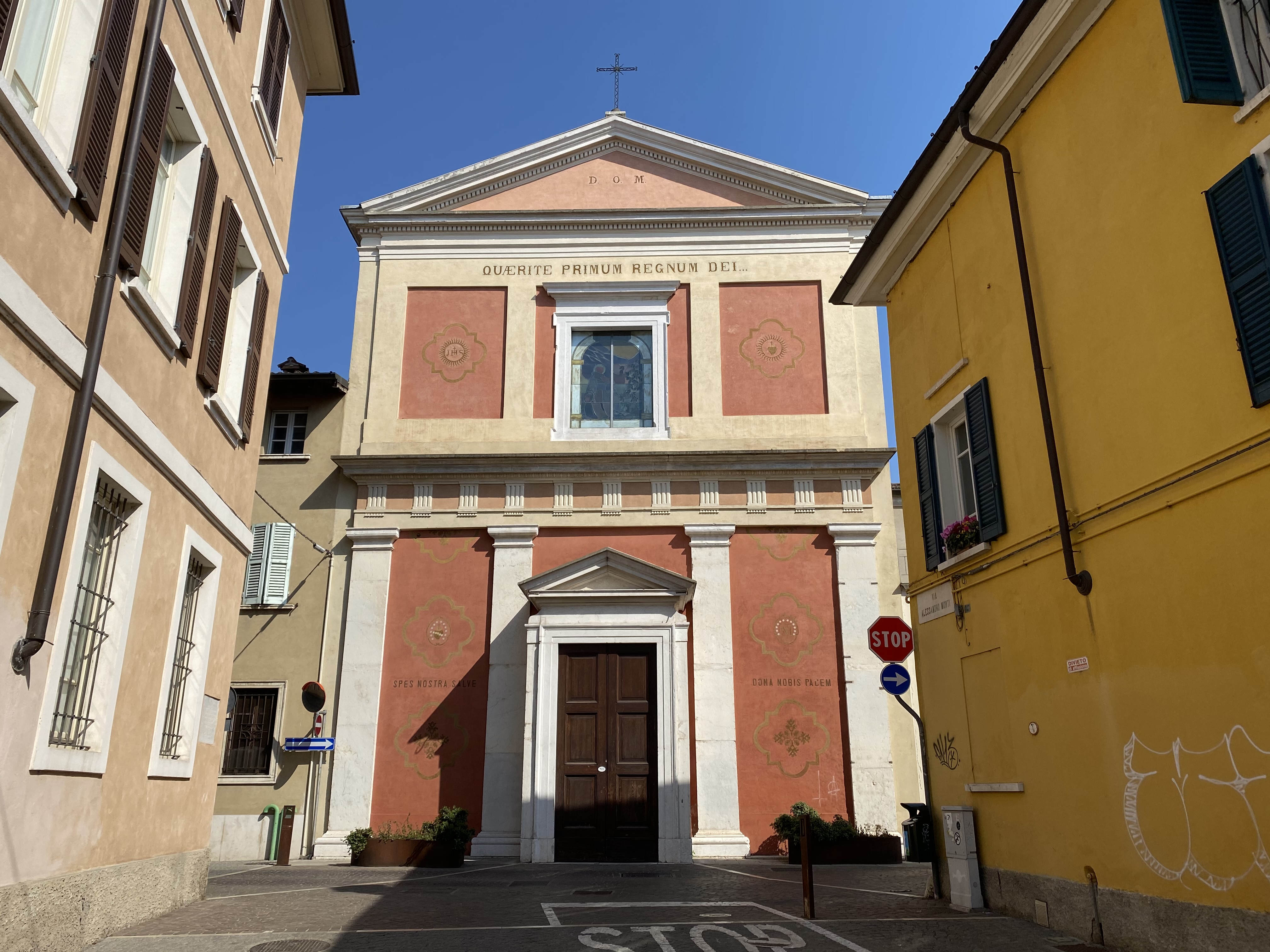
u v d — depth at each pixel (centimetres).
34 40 635
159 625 843
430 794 1697
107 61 692
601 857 1553
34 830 630
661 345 1969
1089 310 802
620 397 1961
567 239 2044
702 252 2028
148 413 819
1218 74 641
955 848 961
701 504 1852
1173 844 677
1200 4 656
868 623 1770
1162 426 705
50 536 630
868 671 1744
